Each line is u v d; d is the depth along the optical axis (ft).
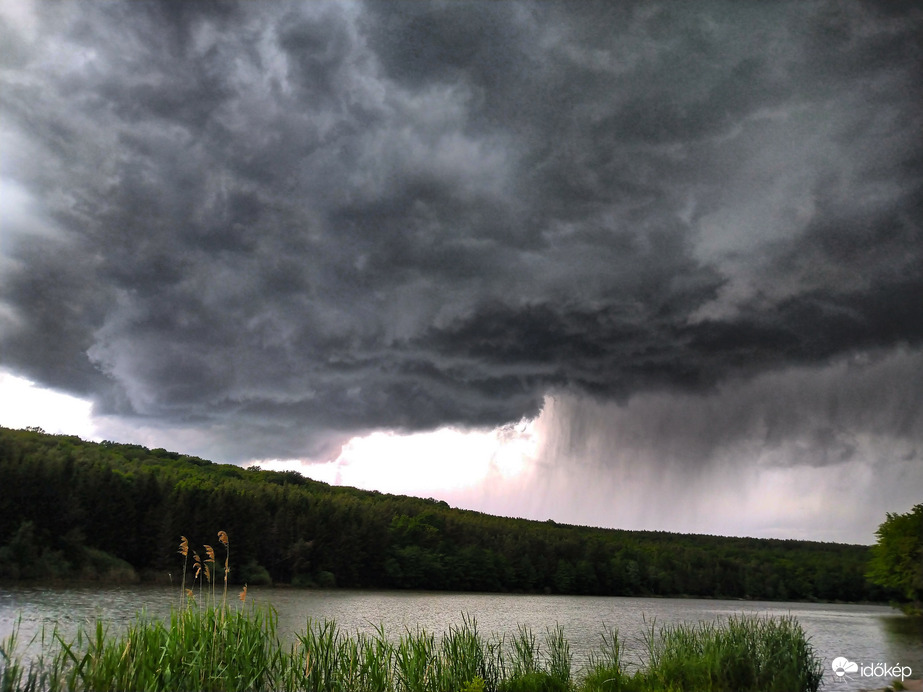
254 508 475.72
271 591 412.77
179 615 67.10
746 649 90.68
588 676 84.84
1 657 72.13
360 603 355.56
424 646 78.18
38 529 345.92
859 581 577.02
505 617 287.28
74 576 333.83
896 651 184.24
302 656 70.64
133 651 62.34
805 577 619.67
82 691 57.98
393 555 581.94
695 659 88.43
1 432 445.37
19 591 260.83
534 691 77.56
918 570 339.16
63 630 140.87
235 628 67.05
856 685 118.52
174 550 393.29
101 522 378.94
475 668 76.84
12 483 345.10
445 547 643.86
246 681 64.08
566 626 239.91
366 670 71.92
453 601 433.89
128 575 359.25
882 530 353.92
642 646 163.02
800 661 94.02
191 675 61.72
